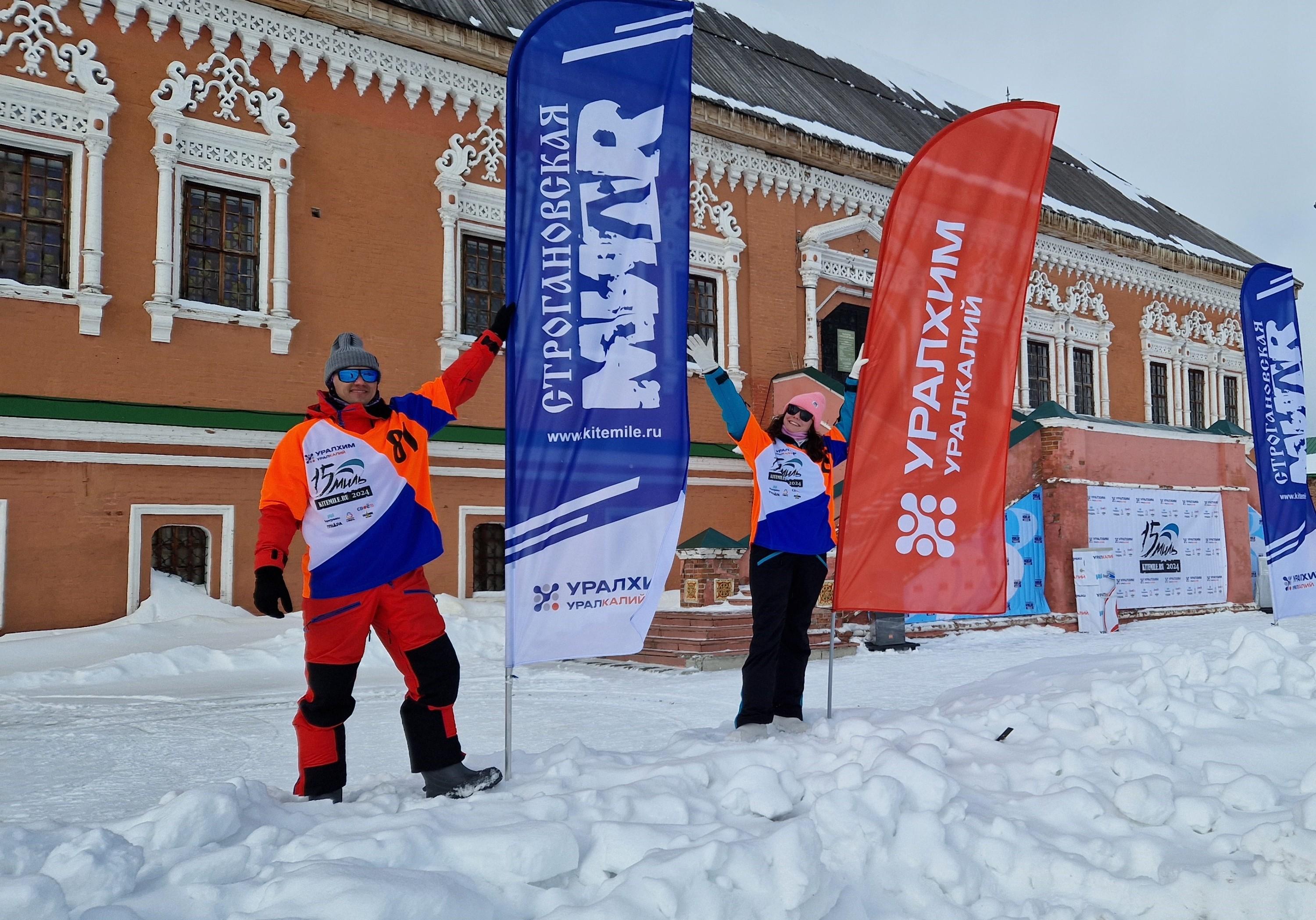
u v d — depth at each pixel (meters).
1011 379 5.76
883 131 25.17
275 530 3.68
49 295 13.12
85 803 4.89
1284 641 6.77
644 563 4.54
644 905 2.66
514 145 4.53
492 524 17.06
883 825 3.33
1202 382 31.61
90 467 13.30
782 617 5.21
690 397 19.73
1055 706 5.10
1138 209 33.22
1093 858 3.38
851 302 22.45
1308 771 4.01
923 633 14.83
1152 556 18.09
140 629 12.37
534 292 4.50
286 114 15.14
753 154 20.81
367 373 3.83
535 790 3.69
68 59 13.45
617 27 4.63
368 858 2.77
